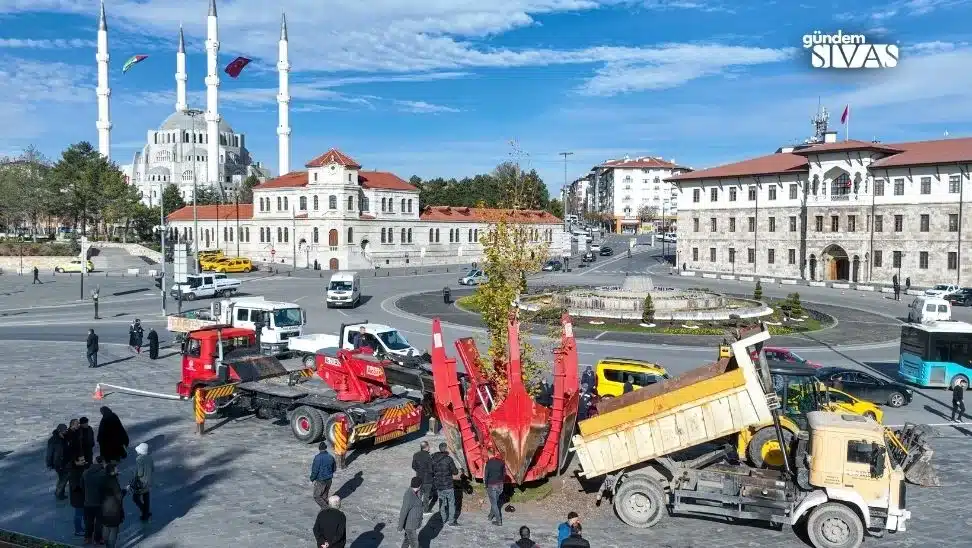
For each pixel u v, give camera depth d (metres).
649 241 172.50
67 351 38.75
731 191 93.00
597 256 126.56
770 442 18.59
